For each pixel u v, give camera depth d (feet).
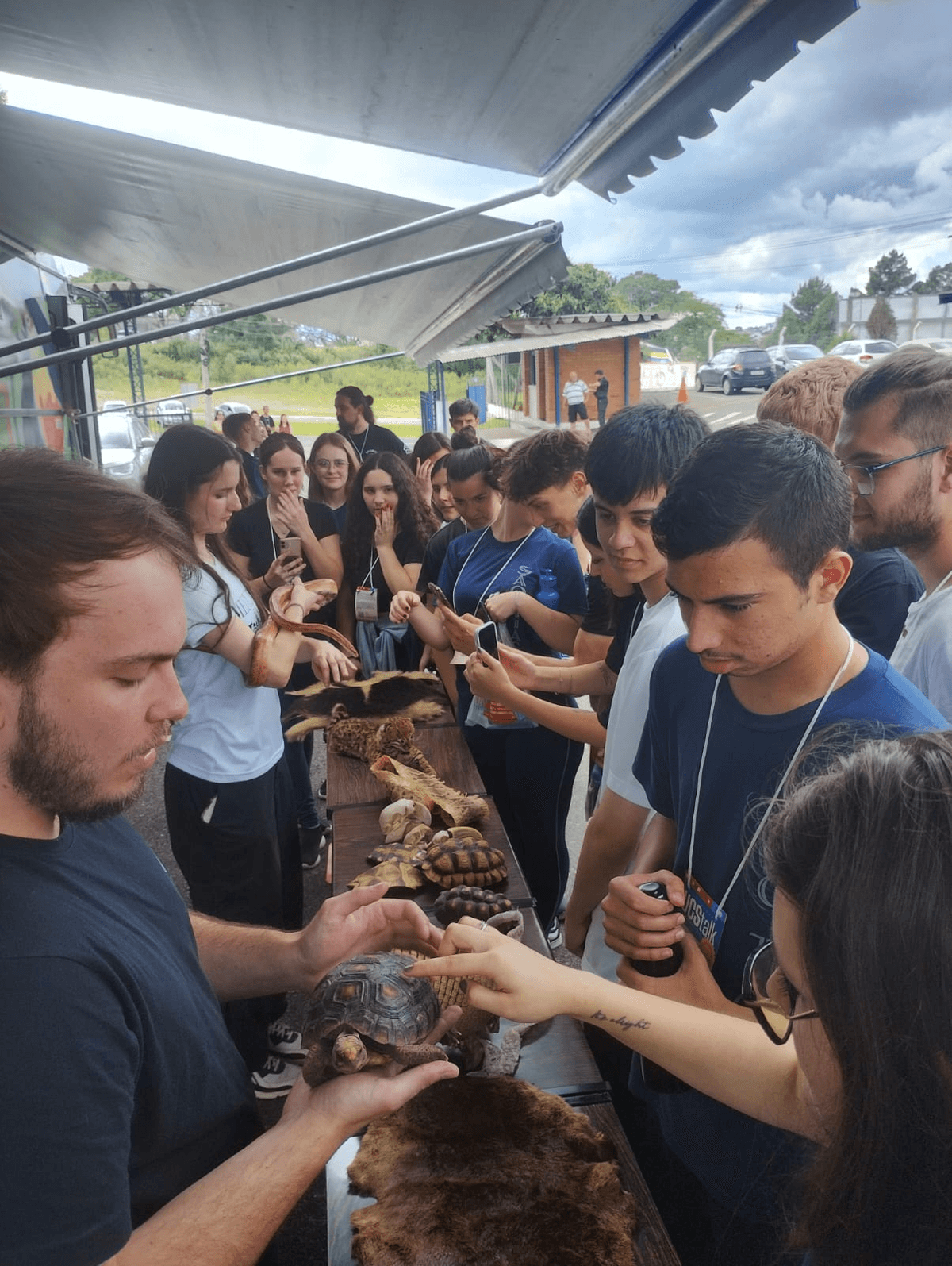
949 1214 2.09
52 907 2.73
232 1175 3.05
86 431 28.60
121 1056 2.71
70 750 2.61
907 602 5.62
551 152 10.45
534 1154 3.95
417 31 7.83
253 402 106.42
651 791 5.04
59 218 16.90
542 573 9.18
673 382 87.97
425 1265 3.43
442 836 6.46
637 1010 3.44
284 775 8.62
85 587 2.49
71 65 10.41
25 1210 2.39
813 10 5.78
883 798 2.12
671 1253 3.54
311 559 12.35
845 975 2.08
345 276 17.60
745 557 3.42
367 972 3.87
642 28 6.98
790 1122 3.20
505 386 80.07
